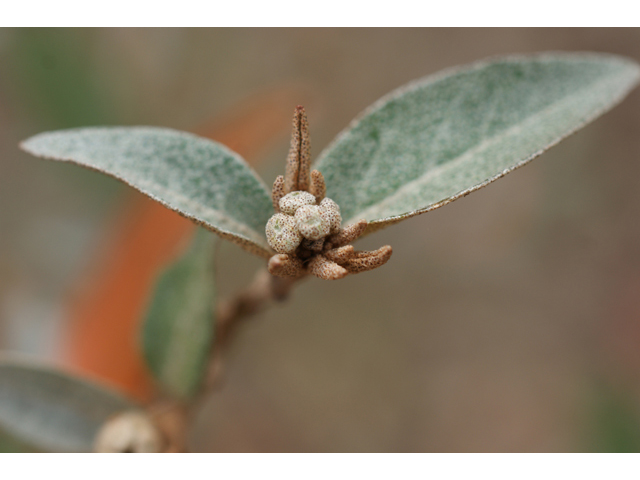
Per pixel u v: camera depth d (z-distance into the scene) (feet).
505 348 1.19
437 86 0.46
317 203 0.44
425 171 0.45
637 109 1.20
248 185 0.45
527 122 0.45
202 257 0.49
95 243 0.68
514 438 1.15
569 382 1.17
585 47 1.14
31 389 0.51
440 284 1.18
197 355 0.50
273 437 1.10
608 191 1.19
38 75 0.73
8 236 0.78
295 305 1.12
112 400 0.52
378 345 1.15
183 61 0.87
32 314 0.74
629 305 1.18
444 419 1.16
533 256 1.20
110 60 0.77
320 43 1.04
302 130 0.44
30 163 0.79
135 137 0.45
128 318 0.57
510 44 1.14
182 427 0.52
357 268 0.43
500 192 1.19
